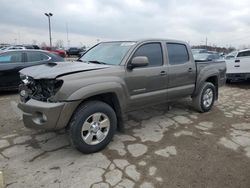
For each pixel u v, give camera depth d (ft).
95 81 11.55
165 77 15.29
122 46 14.39
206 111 19.35
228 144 13.26
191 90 17.76
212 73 19.06
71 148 12.50
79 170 10.45
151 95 14.55
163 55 15.43
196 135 14.48
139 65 12.89
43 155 11.74
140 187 9.32
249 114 19.04
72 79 10.93
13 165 10.80
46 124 10.66
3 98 23.80
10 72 25.02
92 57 15.10
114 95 12.52
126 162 11.16
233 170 10.64
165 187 9.36
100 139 12.10
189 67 17.15
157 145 13.01
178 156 11.80
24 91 11.87
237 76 33.65
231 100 24.21
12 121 16.46
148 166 10.84
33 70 12.19
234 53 36.91
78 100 10.93
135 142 13.34
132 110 14.07
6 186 9.29
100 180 9.74
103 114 12.07
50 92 10.89
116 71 12.58
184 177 10.04
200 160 11.44
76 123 11.15
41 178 9.85
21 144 12.89
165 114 18.54
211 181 9.81
